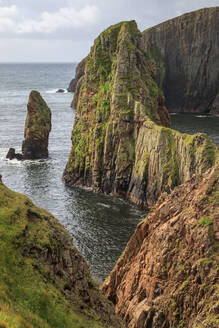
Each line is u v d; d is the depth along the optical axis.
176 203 37.78
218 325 26.27
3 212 27.16
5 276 22.78
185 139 75.81
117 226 71.38
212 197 33.53
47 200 84.62
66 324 22.97
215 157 67.94
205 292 29.17
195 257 31.69
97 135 96.19
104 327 25.84
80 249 62.31
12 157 116.56
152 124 85.06
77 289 27.44
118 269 44.16
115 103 93.81
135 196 85.75
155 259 35.38
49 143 137.88
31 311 21.84
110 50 102.69
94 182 94.75
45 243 26.52
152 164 82.38
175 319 30.75
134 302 36.41
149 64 109.44
